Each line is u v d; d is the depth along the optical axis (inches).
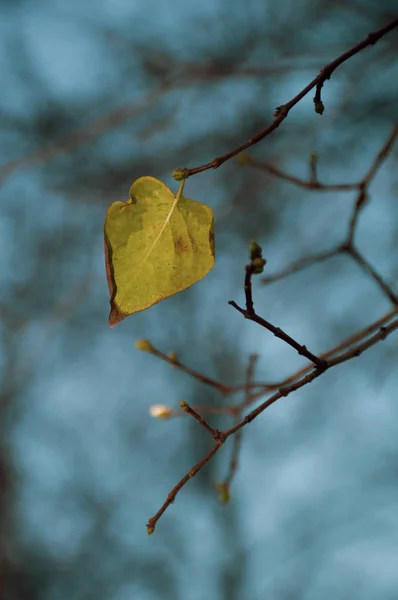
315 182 106.7
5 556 295.6
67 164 226.7
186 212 60.4
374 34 65.1
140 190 60.6
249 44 204.4
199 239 60.1
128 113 189.6
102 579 307.4
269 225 218.7
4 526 298.2
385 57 174.9
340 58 64.7
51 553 306.0
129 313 58.4
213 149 210.7
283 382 103.5
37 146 234.1
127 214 60.2
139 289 59.0
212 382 103.7
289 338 67.9
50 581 302.5
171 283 59.1
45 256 247.1
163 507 69.6
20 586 296.4
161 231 60.0
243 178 209.3
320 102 64.4
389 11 182.7
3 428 288.2
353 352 71.9
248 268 59.2
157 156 218.7
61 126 233.3
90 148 218.8
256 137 61.7
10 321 246.2
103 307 269.0
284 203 212.2
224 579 305.0
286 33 200.7
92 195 229.8
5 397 260.7
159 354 101.9
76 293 222.5
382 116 188.9
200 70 195.0
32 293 248.2
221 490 101.7
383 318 94.3
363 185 107.0
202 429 296.5
